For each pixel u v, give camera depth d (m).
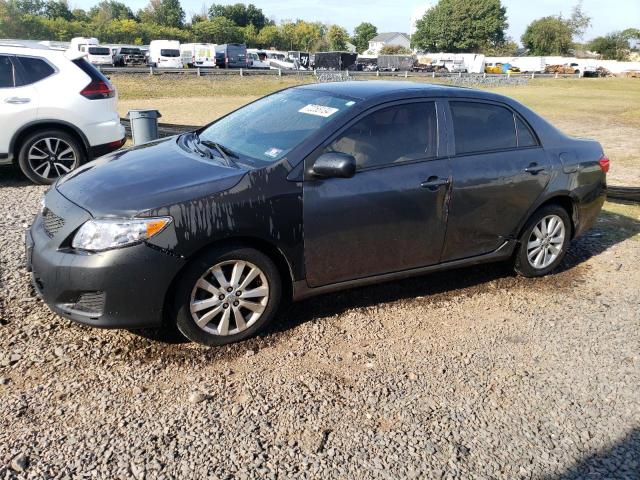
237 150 4.01
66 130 7.16
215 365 3.42
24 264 4.63
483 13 107.81
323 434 2.88
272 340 3.73
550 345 3.89
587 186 5.02
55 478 2.50
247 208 3.46
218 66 55.03
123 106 23.97
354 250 3.92
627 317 4.34
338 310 4.21
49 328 3.69
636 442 2.96
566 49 101.31
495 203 4.46
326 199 3.71
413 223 4.09
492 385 3.39
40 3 99.94
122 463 2.60
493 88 47.88
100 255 3.19
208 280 3.48
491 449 2.85
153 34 96.62
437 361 3.61
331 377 3.37
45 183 7.21
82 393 3.08
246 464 2.64
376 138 3.97
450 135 4.28
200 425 2.88
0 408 2.92
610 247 5.89
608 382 3.48
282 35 113.81
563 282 4.97
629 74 74.19
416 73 55.69
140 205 3.27
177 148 4.23
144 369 3.33
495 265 5.29
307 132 3.86
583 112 25.86
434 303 4.43
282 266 3.79
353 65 62.44
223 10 119.56
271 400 3.12
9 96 6.75
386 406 3.13
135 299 3.26
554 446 2.90
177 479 2.53
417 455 2.78
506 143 4.58
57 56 7.12
